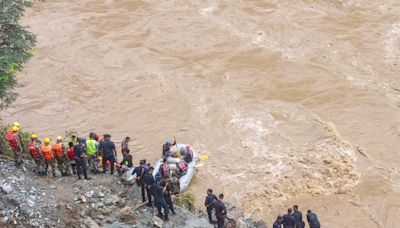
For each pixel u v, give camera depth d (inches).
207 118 1226.0
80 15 1732.3
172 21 1664.6
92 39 1588.3
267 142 1137.4
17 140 732.7
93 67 1446.9
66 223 644.7
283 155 1093.1
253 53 1470.2
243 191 994.1
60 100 1315.2
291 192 991.0
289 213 745.0
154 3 1791.3
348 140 1129.4
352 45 1487.5
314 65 1400.1
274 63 1421.0
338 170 1034.7
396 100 1254.3
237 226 762.8
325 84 1323.8
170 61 1464.1
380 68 1378.0
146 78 1387.8
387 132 1150.3
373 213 927.0
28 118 1249.4
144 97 1314.0
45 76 1411.2
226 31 1588.3
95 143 784.3
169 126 1204.5
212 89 1332.4
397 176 1016.9
